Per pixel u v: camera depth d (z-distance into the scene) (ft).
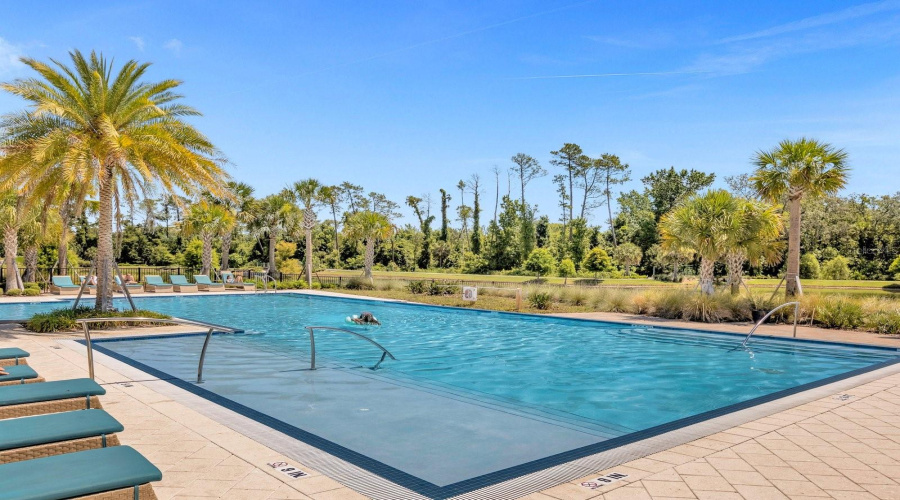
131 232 171.12
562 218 230.07
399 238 216.54
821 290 92.68
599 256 161.27
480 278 144.66
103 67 45.34
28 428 11.14
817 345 39.73
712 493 12.21
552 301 66.39
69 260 112.16
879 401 21.57
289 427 17.33
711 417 19.19
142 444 15.31
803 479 13.12
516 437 17.63
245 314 60.90
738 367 31.78
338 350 36.63
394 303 70.74
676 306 54.75
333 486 12.53
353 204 252.21
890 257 143.43
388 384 25.67
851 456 14.84
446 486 12.84
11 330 41.75
